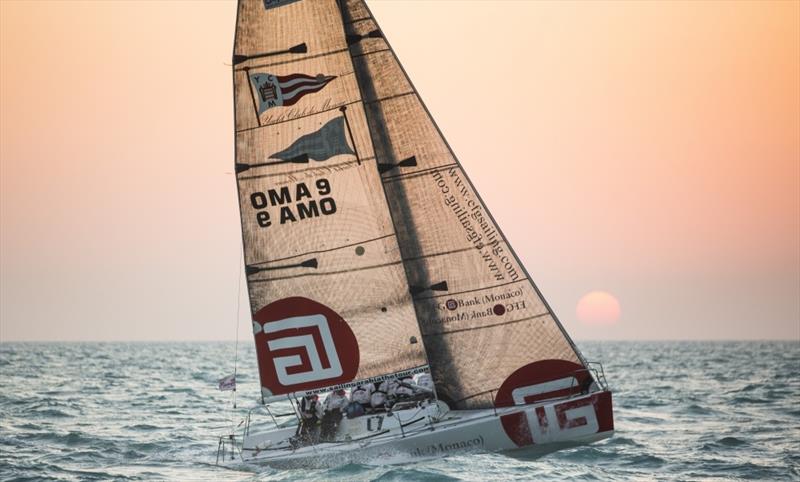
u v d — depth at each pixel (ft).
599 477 285.64
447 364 300.81
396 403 300.61
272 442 307.99
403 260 303.89
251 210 301.43
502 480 266.98
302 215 299.79
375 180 298.15
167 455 337.52
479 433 282.77
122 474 298.56
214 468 309.22
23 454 333.83
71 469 306.35
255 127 299.17
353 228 298.76
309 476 278.46
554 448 284.41
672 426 428.97
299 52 297.94
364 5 306.14
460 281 301.63
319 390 300.81
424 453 285.43
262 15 296.92
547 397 295.69
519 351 297.94
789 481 290.76
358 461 288.30
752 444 362.53
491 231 300.40
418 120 304.91
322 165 298.76
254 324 303.89
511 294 298.76
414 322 297.94
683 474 299.38
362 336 299.17
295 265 300.81
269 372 303.48
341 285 299.58
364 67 306.35
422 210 303.68
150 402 547.08
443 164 303.68
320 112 298.76
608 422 281.54
